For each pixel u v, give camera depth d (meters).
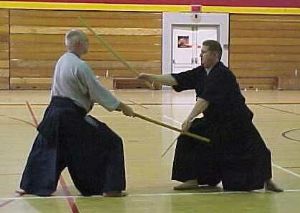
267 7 25.45
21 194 6.46
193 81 6.76
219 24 25.12
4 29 23.81
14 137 11.02
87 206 5.96
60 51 24.20
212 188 6.91
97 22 24.38
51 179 6.32
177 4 24.80
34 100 18.94
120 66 24.59
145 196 6.47
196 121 6.72
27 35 23.97
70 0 24.08
